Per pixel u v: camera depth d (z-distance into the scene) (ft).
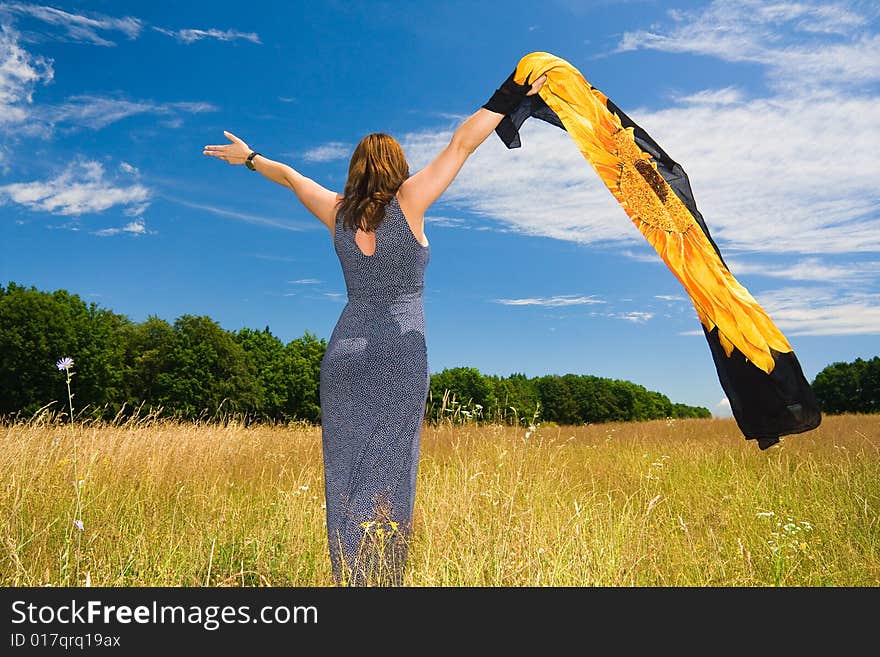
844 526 13.41
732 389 10.62
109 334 110.11
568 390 185.06
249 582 10.19
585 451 29.76
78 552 9.62
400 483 9.50
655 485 19.33
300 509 13.70
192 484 17.76
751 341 10.41
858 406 153.07
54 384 95.50
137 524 12.78
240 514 14.07
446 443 23.20
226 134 11.74
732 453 24.93
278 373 141.69
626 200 10.77
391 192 9.62
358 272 9.75
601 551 10.55
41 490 13.64
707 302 10.61
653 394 231.30
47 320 96.22
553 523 11.84
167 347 123.34
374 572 9.25
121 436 22.22
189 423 32.17
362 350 9.52
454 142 9.57
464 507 11.96
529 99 10.80
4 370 93.20
